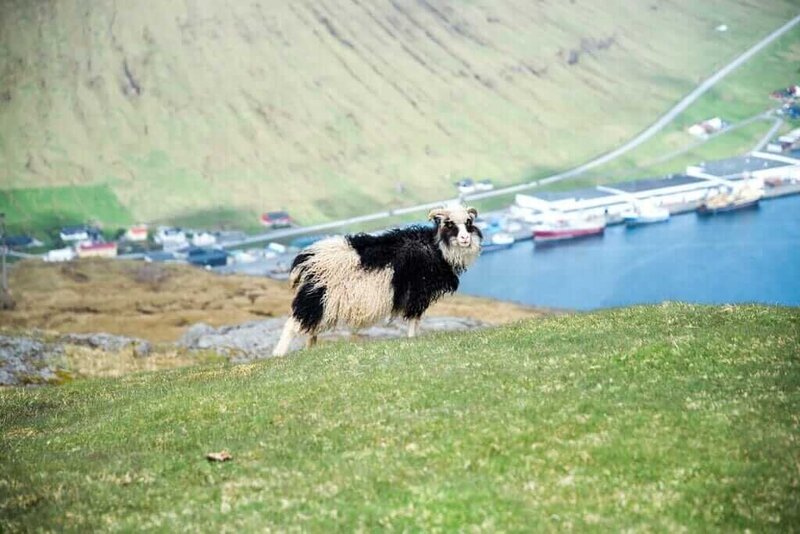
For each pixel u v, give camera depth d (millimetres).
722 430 15398
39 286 120875
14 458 18094
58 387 27578
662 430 15594
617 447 15039
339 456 16031
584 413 16719
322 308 28016
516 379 19281
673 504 13195
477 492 13883
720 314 24203
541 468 14664
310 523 13359
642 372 19188
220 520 13797
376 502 13906
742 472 13914
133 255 142750
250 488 14984
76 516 14336
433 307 97812
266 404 19906
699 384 18062
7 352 46688
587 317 26078
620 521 12781
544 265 130750
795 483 13461
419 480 14586
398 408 18266
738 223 127375
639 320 24641
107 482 15891
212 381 24203
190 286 121312
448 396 18656
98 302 111500
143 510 14562
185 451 17500
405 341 25828
